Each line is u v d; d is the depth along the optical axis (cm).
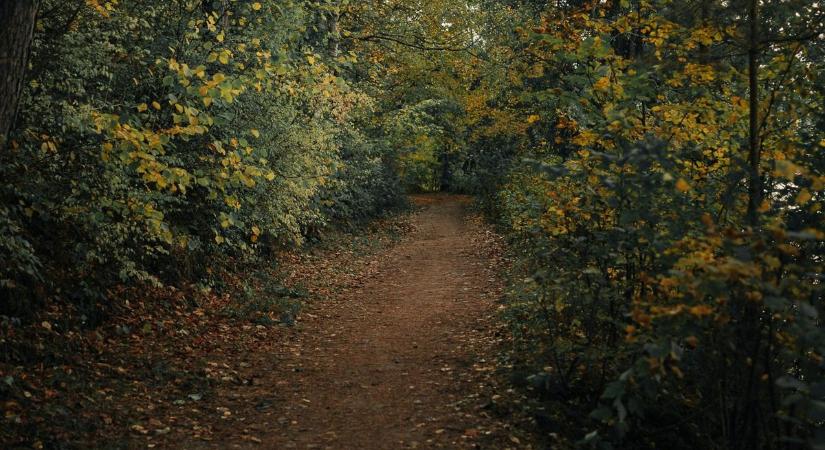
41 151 709
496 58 2045
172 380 678
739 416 489
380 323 1002
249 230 1169
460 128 3114
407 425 586
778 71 556
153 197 812
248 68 998
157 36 956
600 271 551
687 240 451
